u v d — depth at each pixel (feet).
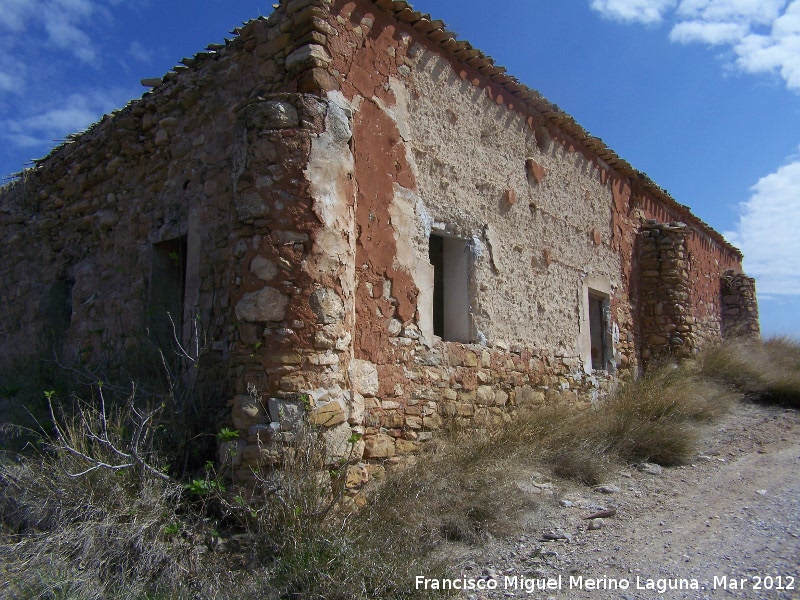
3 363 29.25
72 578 12.44
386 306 21.06
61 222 28.37
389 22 22.34
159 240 23.41
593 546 15.88
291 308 16.70
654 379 33.71
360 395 19.03
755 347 43.42
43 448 17.34
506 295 27.25
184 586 13.01
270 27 20.59
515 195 28.53
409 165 22.76
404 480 18.15
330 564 13.28
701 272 51.70
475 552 15.92
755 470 22.22
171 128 23.80
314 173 17.46
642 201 42.16
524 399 27.32
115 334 24.11
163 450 16.49
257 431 15.97
